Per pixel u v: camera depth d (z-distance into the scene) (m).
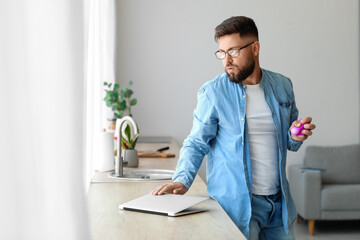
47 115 0.79
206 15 5.18
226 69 1.95
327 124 5.43
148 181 2.42
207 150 2.03
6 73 0.62
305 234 4.74
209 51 5.20
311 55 5.35
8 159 0.62
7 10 0.63
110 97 4.11
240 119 1.96
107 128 4.32
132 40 5.12
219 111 1.96
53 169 0.80
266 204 2.00
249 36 1.92
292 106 2.20
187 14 5.16
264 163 1.99
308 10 5.31
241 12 5.22
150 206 1.74
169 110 5.20
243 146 1.95
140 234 1.44
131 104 4.41
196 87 5.21
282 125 2.04
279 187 2.04
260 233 2.10
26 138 0.68
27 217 0.68
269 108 2.00
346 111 5.44
